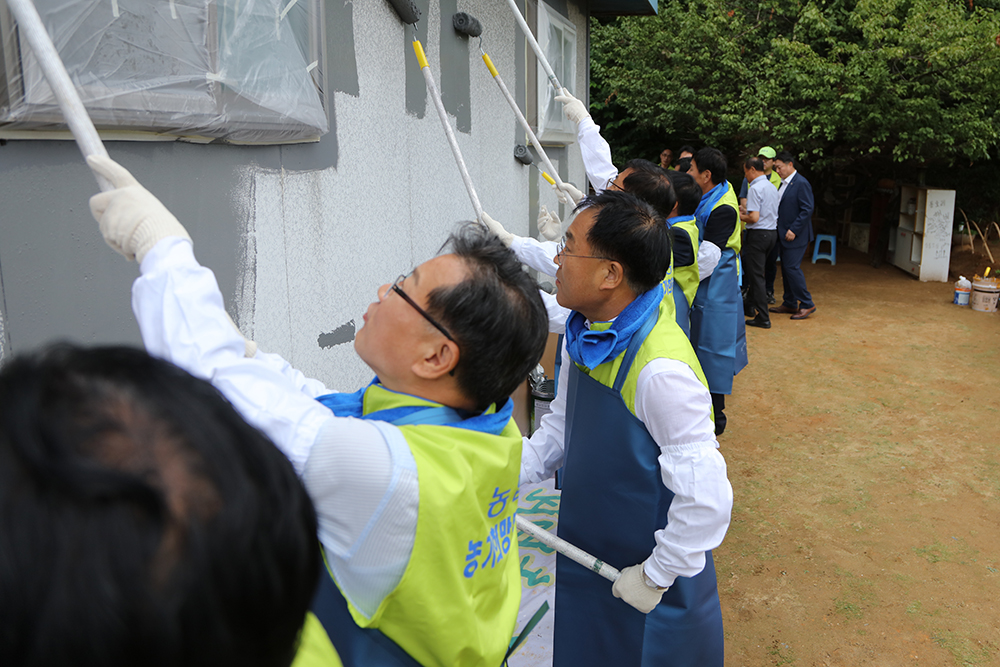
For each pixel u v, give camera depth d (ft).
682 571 5.41
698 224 14.11
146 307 2.92
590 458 5.86
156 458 1.24
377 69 8.92
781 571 10.49
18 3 2.91
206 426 1.30
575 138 18.35
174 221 3.05
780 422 15.92
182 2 5.45
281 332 7.30
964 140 29.53
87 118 3.01
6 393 1.23
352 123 8.41
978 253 33.32
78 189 4.91
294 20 6.93
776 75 29.63
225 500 1.27
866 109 28.30
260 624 1.35
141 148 5.41
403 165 9.77
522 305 3.30
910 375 18.88
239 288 6.63
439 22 10.68
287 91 6.85
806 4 30.83
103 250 5.13
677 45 31.24
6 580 1.09
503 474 3.42
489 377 3.32
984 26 26.68
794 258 24.53
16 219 4.52
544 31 15.81
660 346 5.46
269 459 1.41
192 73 5.59
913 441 14.89
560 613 6.36
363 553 3.03
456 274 3.23
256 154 6.75
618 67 33.99
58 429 1.19
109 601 1.11
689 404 5.28
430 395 3.38
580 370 5.94
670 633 5.82
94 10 4.68
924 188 30.35
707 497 5.23
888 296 27.91
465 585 3.27
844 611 9.62
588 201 5.73
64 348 1.36
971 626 9.34
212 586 1.24
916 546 11.14
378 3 8.84
